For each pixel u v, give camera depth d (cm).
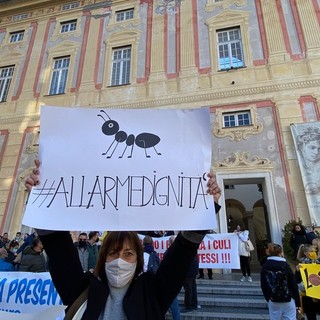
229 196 1545
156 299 139
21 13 1666
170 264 147
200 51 1242
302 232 784
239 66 1170
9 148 1254
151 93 1213
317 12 1162
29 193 167
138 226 167
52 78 1409
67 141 186
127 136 193
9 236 1071
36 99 1347
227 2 1307
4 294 398
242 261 756
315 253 462
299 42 1130
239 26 1254
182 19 1340
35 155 1202
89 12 1530
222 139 1045
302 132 962
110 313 132
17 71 1463
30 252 479
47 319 373
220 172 998
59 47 1464
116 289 143
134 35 1376
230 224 1658
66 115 191
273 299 378
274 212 902
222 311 536
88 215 169
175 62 1253
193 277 543
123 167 184
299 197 898
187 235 155
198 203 175
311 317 421
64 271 149
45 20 1587
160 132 195
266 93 1073
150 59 1293
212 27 1274
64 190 173
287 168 944
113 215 170
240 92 1104
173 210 172
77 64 1392
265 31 1191
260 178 974
